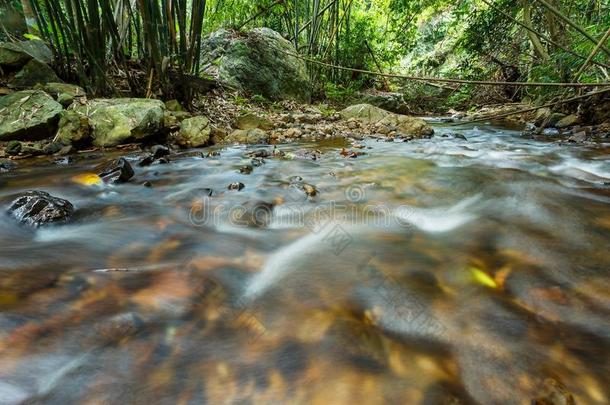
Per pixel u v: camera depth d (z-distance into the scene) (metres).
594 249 1.90
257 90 8.58
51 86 4.86
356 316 1.38
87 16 5.02
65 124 4.23
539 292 1.53
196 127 5.02
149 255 1.86
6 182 3.08
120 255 1.86
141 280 1.59
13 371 1.07
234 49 8.48
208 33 10.36
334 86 10.66
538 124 7.28
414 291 1.55
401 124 6.76
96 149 4.36
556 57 6.34
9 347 1.16
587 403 1.02
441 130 7.38
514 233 2.12
